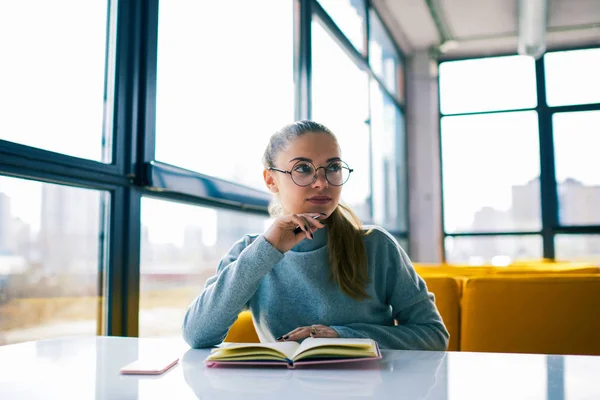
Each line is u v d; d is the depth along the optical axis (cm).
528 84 603
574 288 140
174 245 193
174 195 189
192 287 204
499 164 605
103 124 163
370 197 469
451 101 627
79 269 155
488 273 221
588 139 578
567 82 590
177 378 71
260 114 265
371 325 105
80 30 156
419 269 236
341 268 113
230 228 232
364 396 61
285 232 102
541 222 585
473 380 68
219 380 70
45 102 144
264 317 119
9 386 68
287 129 111
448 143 624
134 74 171
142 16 178
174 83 194
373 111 491
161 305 186
